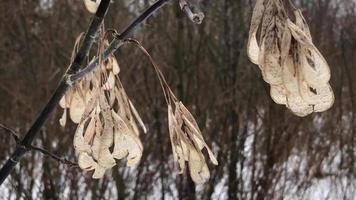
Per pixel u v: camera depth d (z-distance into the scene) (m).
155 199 6.98
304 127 7.32
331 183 7.55
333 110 7.75
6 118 6.98
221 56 6.95
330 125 7.66
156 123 6.92
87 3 1.51
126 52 6.96
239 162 7.12
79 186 6.80
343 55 7.98
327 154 7.52
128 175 6.88
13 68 7.01
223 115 6.96
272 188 7.12
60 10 7.05
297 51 1.06
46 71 7.02
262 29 1.07
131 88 6.97
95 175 1.41
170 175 6.94
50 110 1.47
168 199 6.95
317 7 7.98
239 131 7.01
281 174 7.21
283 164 7.36
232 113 6.95
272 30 1.07
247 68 6.99
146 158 6.88
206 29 6.93
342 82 7.79
